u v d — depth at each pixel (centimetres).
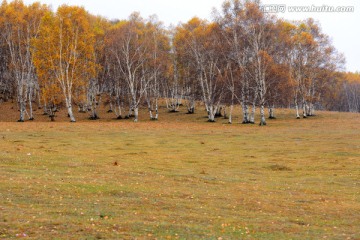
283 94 8312
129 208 2075
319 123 8081
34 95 11575
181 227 1769
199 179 2984
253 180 3067
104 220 1816
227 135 5938
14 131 5706
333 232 1816
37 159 3381
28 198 2130
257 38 8194
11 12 8500
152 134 5944
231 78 8362
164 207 2134
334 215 2133
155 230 1706
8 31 8619
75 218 1822
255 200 2395
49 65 8088
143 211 2031
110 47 9175
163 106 11681
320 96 10738
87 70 8612
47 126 6619
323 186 2912
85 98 10012
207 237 1638
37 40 8206
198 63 8869
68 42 8175
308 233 1783
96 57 9781
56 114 10038
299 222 1981
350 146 4831
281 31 9225
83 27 8375
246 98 8488
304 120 8956
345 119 9131
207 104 9112
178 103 11700
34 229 1630
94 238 1566
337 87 13725
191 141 5262
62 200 2142
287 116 10156
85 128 6462
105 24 10675
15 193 2203
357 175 3312
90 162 3444
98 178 2786
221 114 10312
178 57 9925
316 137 5694
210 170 3416
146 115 10175
